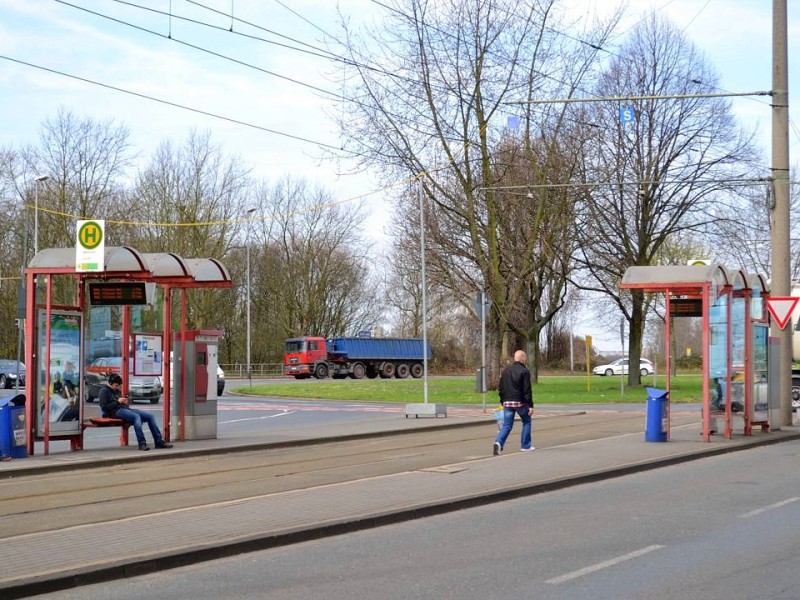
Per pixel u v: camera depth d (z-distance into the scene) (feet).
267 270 247.91
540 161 127.13
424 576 26.73
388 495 40.55
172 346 68.08
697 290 67.05
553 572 26.94
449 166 128.26
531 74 124.06
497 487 42.47
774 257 74.69
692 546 30.40
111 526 34.12
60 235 172.35
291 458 58.54
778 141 73.97
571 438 68.23
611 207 142.10
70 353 59.36
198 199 190.70
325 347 229.25
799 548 29.99
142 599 24.76
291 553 30.50
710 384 64.69
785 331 77.20
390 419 91.09
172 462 56.85
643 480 46.98
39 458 55.47
